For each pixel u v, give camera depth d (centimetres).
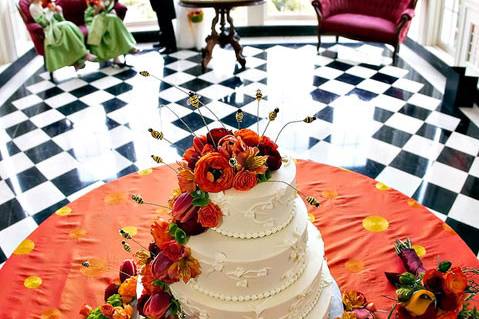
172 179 315
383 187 301
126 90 574
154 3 655
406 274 189
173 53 679
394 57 624
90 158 442
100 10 598
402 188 393
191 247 182
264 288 183
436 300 171
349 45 694
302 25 723
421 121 493
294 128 482
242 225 180
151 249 202
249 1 584
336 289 224
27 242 262
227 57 660
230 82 588
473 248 333
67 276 243
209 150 182
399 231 267
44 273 245
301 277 192
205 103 537
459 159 430
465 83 503
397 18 623
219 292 183
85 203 292
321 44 698
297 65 631
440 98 539
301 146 452
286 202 185
